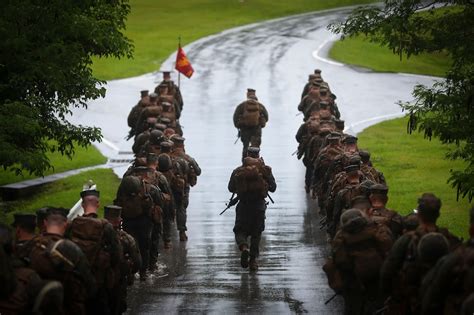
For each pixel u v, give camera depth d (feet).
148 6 645.10
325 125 181.78
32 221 82.89
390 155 238.27
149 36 514.27
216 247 148.46
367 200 98.89
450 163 225.76
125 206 119.24
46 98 161.79
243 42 499.51
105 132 273.95
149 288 123.54
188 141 255.91
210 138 261.03
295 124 287.28
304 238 154.20
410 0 137.18
